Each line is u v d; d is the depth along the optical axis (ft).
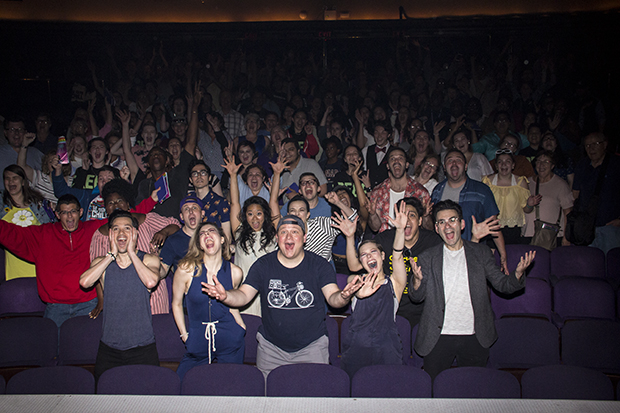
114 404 6.59
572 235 18.07
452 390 9.39
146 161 20.86
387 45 29.30
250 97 27.30
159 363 11.72
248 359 12.33
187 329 12.11
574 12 28.53
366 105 26.27
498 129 22.95
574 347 11.99
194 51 29.78
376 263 10.67
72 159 18.99
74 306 13.50
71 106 27.81
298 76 29.09
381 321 10.67
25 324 12.01
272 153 21.07
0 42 28.68
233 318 11.13
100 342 11.03
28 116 24.59
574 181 19.48
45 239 13.44
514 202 17.74
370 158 21.66
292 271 10.71
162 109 25.62
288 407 6.63
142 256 11.48
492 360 12.16
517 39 28.63
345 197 15.81
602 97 27.07
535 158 18.47
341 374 9.51
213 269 10.96
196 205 13.20
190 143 20.54
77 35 29.09
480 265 10.98
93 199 17.43
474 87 27.86
